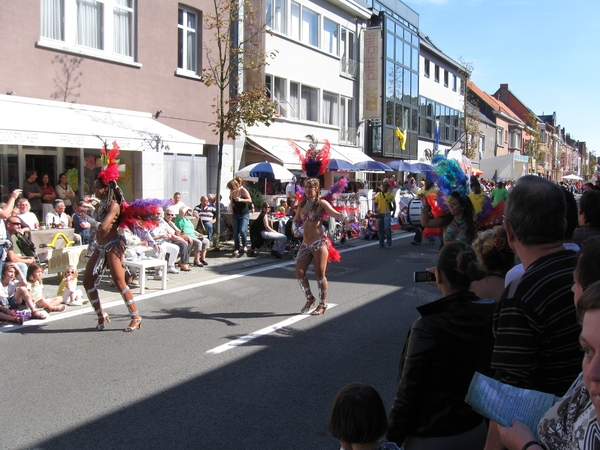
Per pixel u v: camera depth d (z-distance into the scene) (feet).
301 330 22.30
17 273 23.65
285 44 70.59
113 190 21.86
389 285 31.63
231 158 59.11
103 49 44.80
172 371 17.53
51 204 40.78
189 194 54.44
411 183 85.35
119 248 21.88
